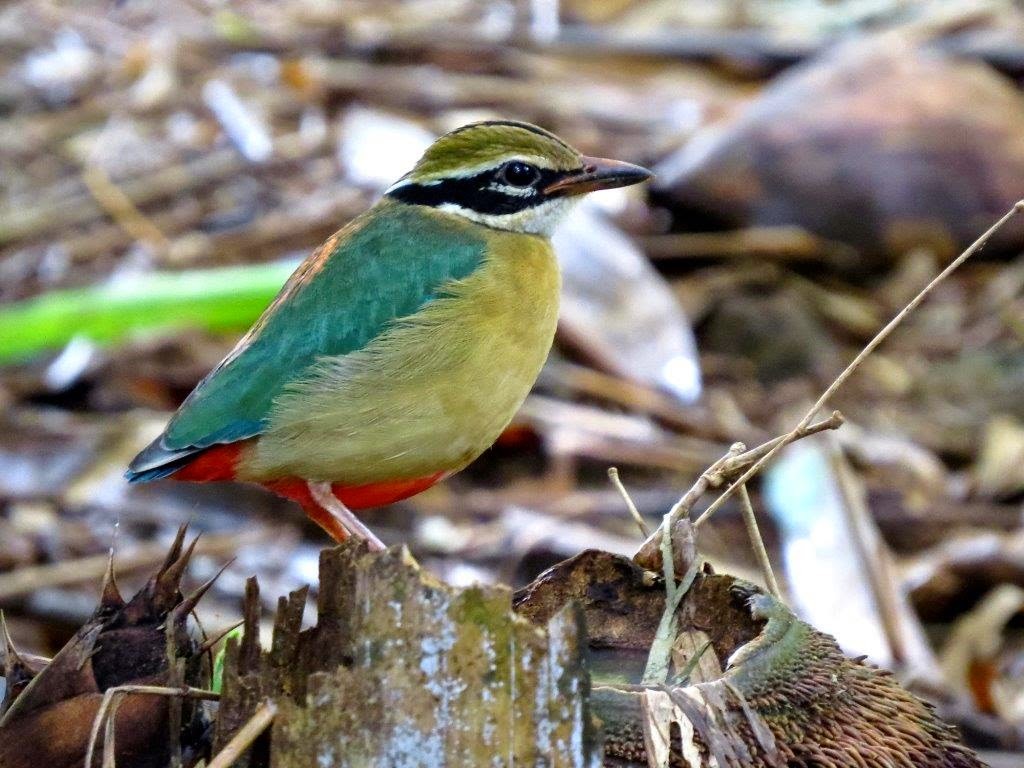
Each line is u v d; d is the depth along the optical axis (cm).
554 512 1213
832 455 1102
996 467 1262
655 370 1322
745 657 529
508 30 1892
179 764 533
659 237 1533
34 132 1714
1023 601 1120
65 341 1222
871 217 1498
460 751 487
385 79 1772
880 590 1009
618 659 564
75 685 527
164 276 1335
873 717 543
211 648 564
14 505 1220
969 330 1446
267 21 1933
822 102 1533
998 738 955
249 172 1623
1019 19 1856
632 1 1955
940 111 1519
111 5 2019
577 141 1664
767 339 1420
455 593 486
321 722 493
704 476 611
